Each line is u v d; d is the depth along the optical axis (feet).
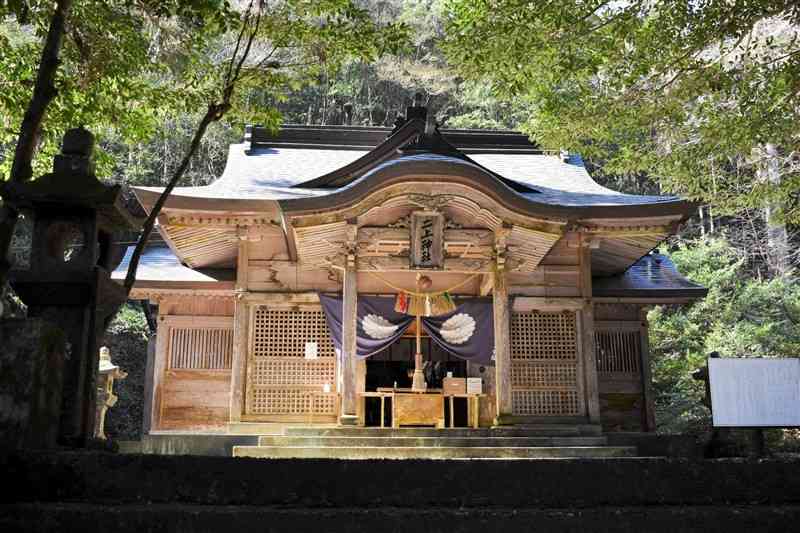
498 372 38.83
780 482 15.93
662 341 74.49
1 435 15.93
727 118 36.17
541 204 38.19
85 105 30.48
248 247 44.68
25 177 20.76
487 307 44.09
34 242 19.48
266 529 13.41
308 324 44.96
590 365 44.04
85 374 18.80
